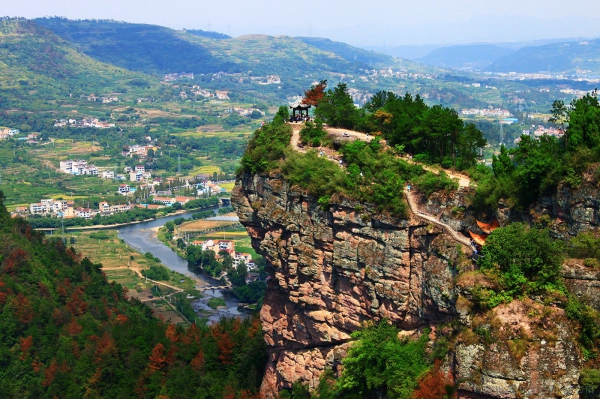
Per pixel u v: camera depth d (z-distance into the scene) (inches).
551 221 3240.7
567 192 3149.6
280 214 4254.4
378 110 4923.7
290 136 4719.5
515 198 3363.7
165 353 5698.8
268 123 4955.7
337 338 4057.6
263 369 5103.3
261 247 4451.3
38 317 7480.3
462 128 4229.8
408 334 3587.6
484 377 2883.9
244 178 4618.6
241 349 5403.5
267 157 4493.1
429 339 3395.7
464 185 3646.7
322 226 3988.7
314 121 5014.8
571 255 3075.8
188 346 5659.5
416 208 3634.4
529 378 2832.2
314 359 4286.4
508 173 3545.8
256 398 4712.1
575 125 3351.4
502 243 3075.8
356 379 3575.3
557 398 2829.7
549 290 2984.7
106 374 5772.6
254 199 4552.2
